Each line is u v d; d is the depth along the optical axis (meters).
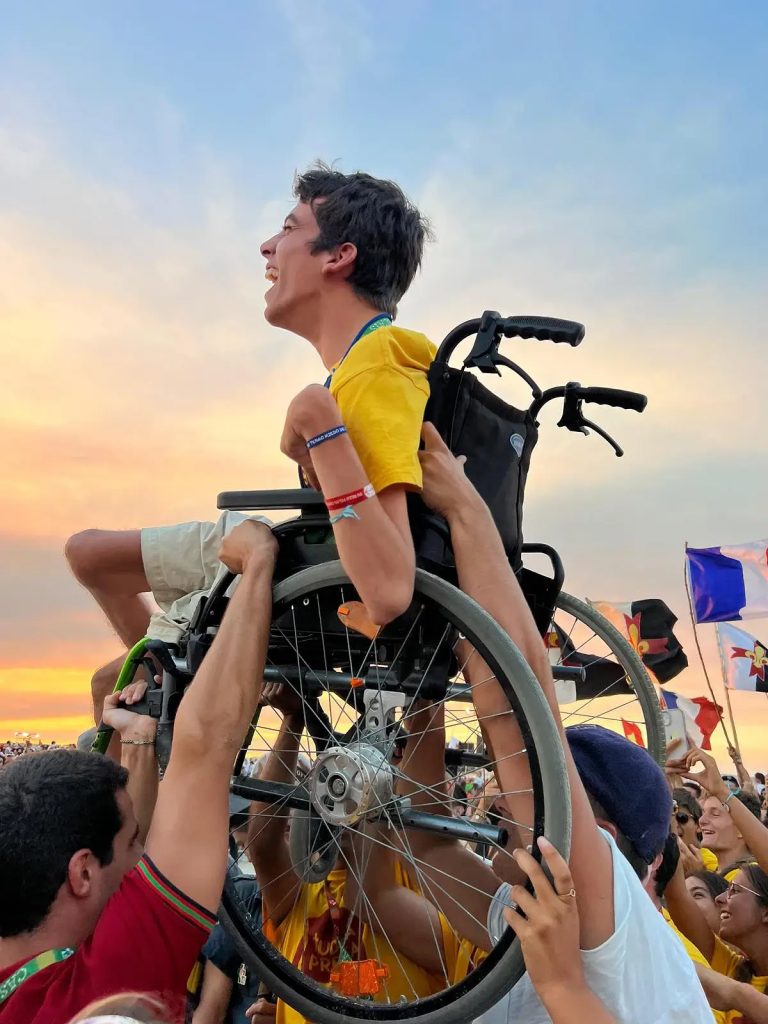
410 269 2.16
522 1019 1.83
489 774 2.33
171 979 1.48
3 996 1.49
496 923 1.91
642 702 2.58
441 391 1.92
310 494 1.84
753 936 2.89
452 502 1.81
